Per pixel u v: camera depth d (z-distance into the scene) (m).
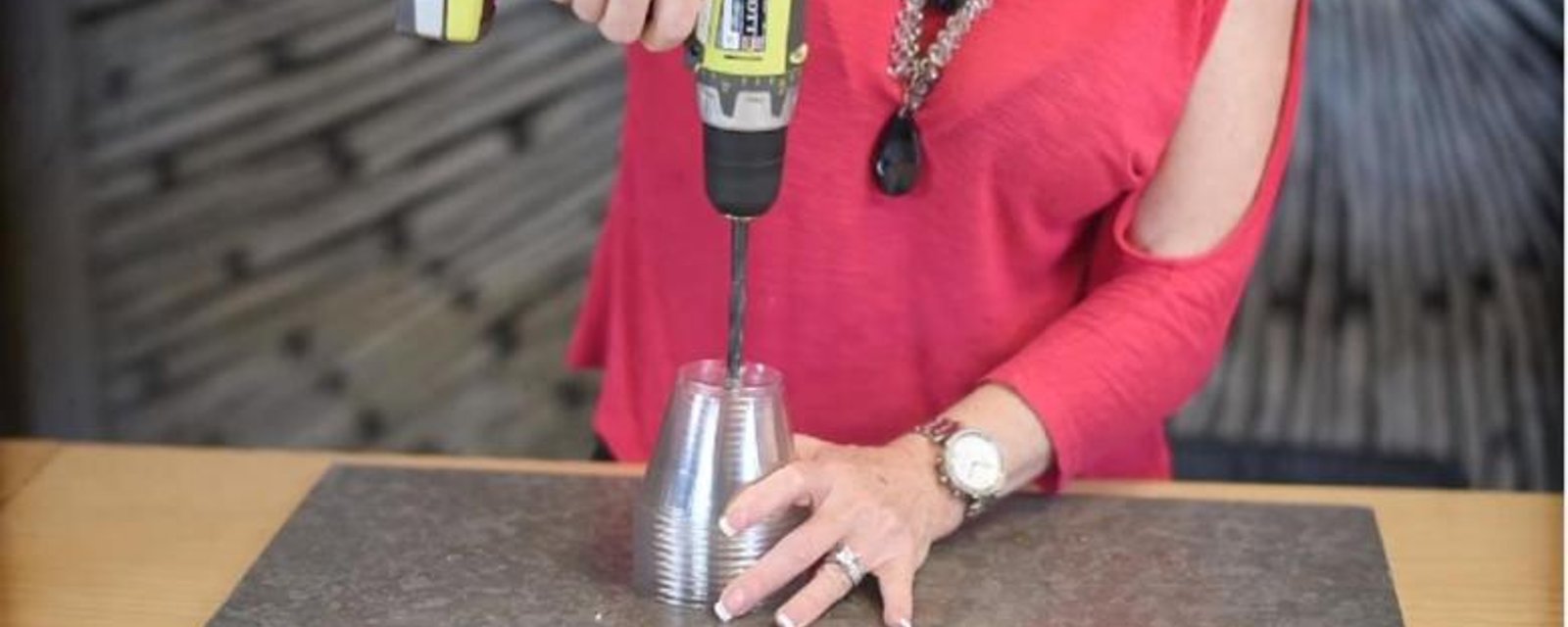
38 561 1.17
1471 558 1.21
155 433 2.32
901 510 1.11
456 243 2.26
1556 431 2.16
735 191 1.01
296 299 2.28
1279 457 2.20
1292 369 2.19
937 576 1.14
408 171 2.24
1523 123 2.10
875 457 1.14
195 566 1.17
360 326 2.29
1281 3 1.20
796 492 1.07
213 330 2.29
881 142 1.19
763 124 1.00
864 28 1.16
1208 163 1.23
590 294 1.44
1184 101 1.20
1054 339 1.22
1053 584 1.13
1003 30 1.15
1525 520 1.26
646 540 1.09
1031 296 1.28
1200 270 1.23
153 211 2.25
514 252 2.26
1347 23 2.10
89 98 2.20
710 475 1.07
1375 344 2.18
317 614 1.08
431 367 2.30
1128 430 1.23
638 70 1.26
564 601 1.10
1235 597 1.13
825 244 1.23
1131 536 1.20
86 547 1.19
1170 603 1.12
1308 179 2.15
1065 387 1.20
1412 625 1.12
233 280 2.28
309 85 2.21
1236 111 1.22
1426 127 2.12
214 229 2.26
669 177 1.27
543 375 2.30
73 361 2.29
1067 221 1.25
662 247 1.30
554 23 2.19
